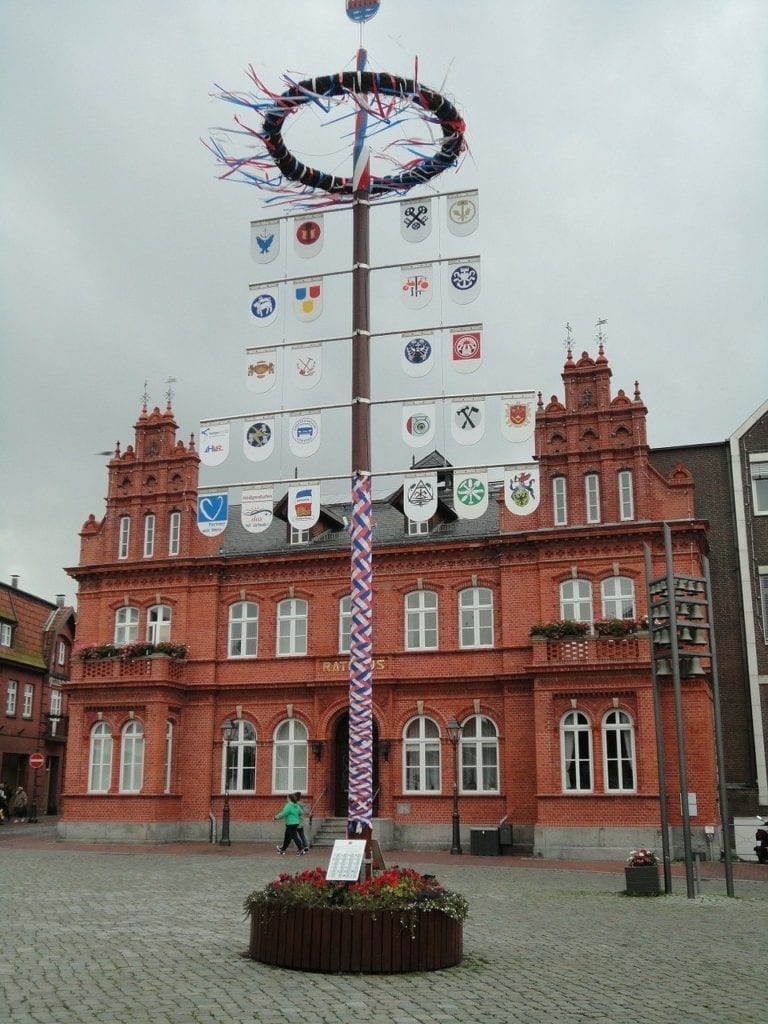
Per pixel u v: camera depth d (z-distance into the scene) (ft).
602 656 110.32
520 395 56.54
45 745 205.26
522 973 41.22
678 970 42.37
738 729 124.88
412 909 41.29
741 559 127.75
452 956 42.37
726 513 131.64
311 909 41.09
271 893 43.06
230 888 71.10
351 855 43.52
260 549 135.85
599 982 39.60
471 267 56.49
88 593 136.98
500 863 100.22
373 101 56.03
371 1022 32.22
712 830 104.63
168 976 38.88
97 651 129.29
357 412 54.29
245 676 129.70
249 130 57.11
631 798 106.22
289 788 125.80
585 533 117.08
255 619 131.85
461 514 58.59
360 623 51.47
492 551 123.75
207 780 128.06
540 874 88.38
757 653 124.88
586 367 123.34
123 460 140.36
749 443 131.34
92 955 42.98
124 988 36.45
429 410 56.75
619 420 120.78
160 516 137.28
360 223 56.75
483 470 59.06
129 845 119.85
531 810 114.73
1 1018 31.45
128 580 135.64
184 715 130.62
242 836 125.39
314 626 128.98
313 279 58.59
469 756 119.96
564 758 109.60
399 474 57.72
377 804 121.39
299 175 58.34
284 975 39.68
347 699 124.57
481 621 123.13
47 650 206.90
